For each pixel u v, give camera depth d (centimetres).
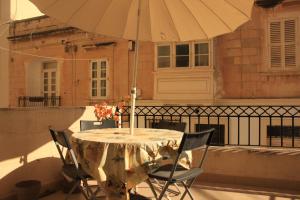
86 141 288
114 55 1154
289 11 917
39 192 363
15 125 363
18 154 367
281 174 420
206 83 980
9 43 1411
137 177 270
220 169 450
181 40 426
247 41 959
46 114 404
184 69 1004
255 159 433
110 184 273
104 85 1188
